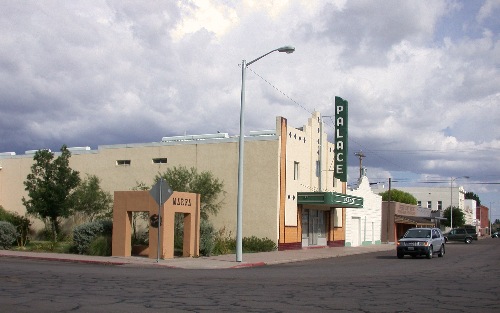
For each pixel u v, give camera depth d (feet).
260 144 117.60
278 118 118.42
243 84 84.53
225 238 113.80
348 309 38.19
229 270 71.51
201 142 122.72
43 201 114.01
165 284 51.39
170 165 125.70
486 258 106.42
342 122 138.62
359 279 59.26
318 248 137.08
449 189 362.94
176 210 87.56
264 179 116.47
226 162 119.96
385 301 42.27
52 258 82.12
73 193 121.80
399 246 105.19
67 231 132.05
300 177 126.82
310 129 133.69
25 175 145.89
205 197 117.39
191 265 76.43
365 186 178.70
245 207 117.50
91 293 43.78
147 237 112.88
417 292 48.01
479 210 489.67
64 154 117.80
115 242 87.40
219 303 39.91
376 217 189.88
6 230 103.45
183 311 36.14
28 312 34.55
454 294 46.93
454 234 233.14
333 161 147.84
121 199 87.86
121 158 131.75
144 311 35.83
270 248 113.19
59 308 36.22
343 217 159.33
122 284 50.49
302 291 47.65
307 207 134.31
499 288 51.67
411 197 304.91
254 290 47.83
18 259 83.30
